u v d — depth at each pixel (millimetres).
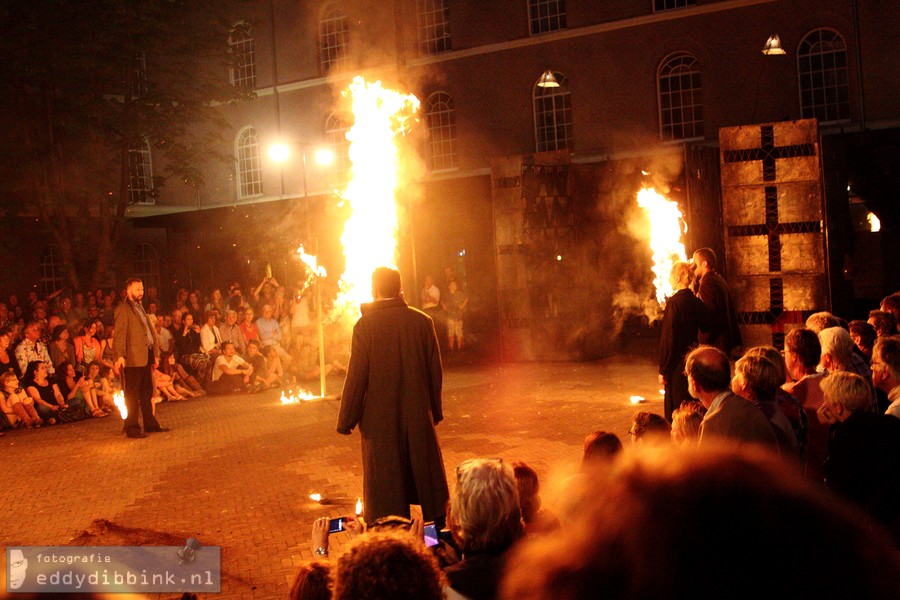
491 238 23688
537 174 18469
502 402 13250
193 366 16578
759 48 21328
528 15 24062
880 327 7203
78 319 19062
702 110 22094
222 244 26234
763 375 4531
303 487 8719
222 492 8680
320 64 27109
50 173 21766
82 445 11633
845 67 20656
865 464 4027
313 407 14125
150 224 25891
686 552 658
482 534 2928
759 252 15148
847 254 19188
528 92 24016
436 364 6105
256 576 6137
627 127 22875
